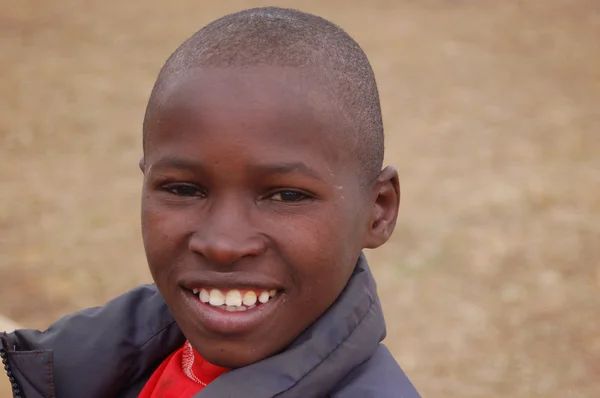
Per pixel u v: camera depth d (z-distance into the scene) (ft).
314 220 5.43
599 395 15.46
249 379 5.68
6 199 24.82
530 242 21.39
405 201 24.16
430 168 26.89
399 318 18.12
